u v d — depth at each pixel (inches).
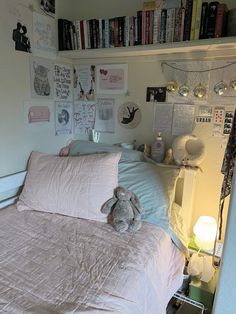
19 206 59.9
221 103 61.0
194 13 54.2
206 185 65.9
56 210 58.2
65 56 72.6
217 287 43.8
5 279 37.8
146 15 59.9
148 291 42.1
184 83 64.2
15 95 61.2
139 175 60.9
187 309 60.0
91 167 58.1
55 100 73.5
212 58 60.2
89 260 42.8
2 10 55.3
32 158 65.0
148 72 68.4
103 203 55.9
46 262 42.1
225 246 41.7
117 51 63.3
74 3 74.1
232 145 45.6
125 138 75.0
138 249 46.1
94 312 32.7
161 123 69.0
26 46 62.1
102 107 76.6
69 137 80.8
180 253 55.7
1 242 46.9
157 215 55.2
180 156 62.1
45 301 34.1
